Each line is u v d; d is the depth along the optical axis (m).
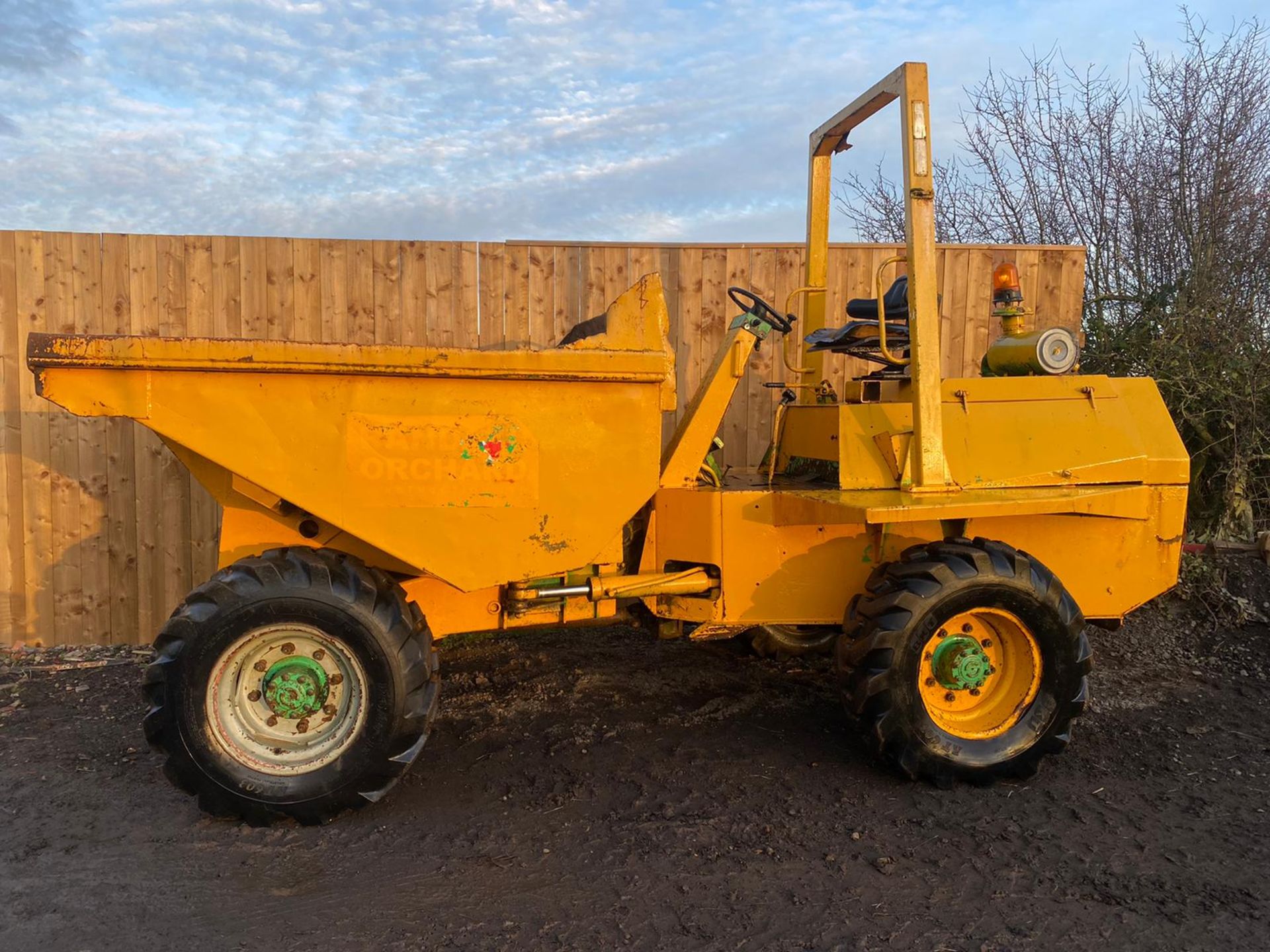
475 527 3.26
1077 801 3.43
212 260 5.16
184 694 3.08
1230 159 6.82
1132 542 3.93
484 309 5.40
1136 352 6.32
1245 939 2.55
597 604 3.71
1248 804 3.40
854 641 3.54
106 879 2.86
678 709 4.35
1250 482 5.96
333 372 3.09
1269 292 6.42
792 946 2.52
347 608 3.13
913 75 3.46
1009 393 3.80
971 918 2.66
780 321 3.95
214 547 5.30
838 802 3.41
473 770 3.69
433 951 2.50
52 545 5.16
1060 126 8.00
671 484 3.83
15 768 3.68
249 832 3.18
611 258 5.48
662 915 2.67
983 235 9.46
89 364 2.93
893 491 3.63
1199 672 4.85
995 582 3.43
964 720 3.62
